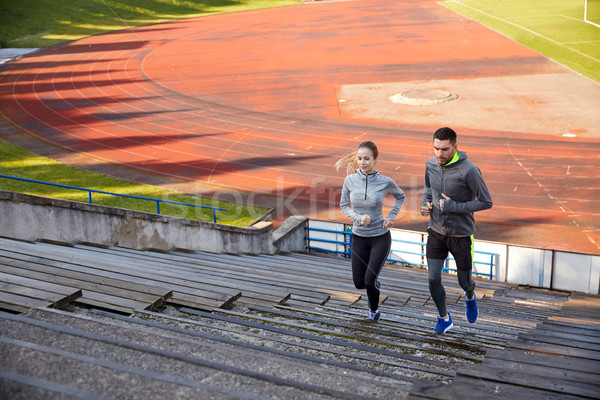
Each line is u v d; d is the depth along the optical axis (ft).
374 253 17.57
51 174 64.03
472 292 16.66
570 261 35.40
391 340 15.67
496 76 110.01
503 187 57.47
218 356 11.26
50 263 20.40
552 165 62.69
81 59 151.33
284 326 16.37
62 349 10.72
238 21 211.61
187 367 10.13
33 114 96.73
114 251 30.81
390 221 17.22
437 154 14.76
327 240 41.81
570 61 117.29
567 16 167.73
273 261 33.14
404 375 11.96
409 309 22.53
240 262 31.07
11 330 11.39
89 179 62.39
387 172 62.95
